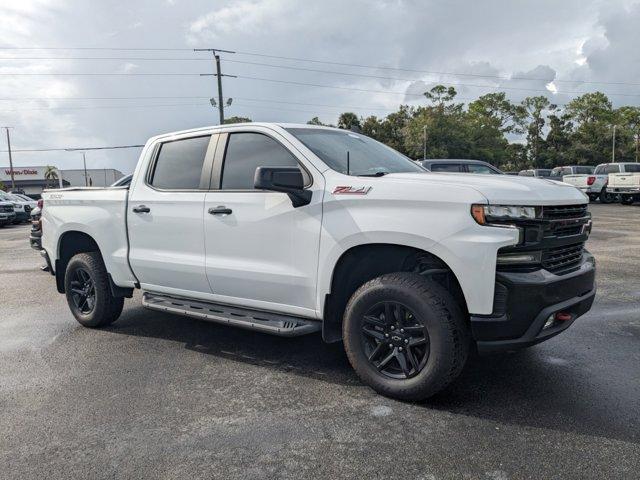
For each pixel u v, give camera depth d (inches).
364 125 2874.0
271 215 153.8
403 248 137.9
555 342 185.2
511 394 142.0
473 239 123.0
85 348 189.6
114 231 197.8
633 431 120.5
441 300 129.6
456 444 116.2
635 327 202.4
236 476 105.9
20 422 131.7
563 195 135.9
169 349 186.4
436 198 128.2
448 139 2600.9
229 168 169.2
